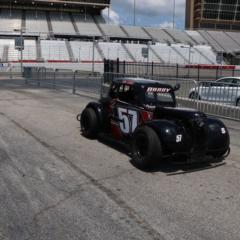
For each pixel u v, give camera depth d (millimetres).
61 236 4562
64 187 6250
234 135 11047
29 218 5043
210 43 92375
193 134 7082
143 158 7145
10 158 7949
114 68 30188
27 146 9000
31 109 15219
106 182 6531
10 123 11898
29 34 78375
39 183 6426
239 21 105438
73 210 5320
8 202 5570
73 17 91125
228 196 5977
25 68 43219
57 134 10414
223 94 13695
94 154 8383
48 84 28766
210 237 4590
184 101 15031
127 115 8422
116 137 8938
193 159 7141
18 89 25344
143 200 5734
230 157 8422
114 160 7926
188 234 4656
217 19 104500
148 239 4512
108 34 85875
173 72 44031
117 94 8844
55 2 85938
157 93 8180
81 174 6953
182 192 6113
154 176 6902
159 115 7680
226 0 103625
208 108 14172
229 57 87688
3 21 82188
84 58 74062
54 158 8016
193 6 106312
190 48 79688
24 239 4480
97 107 9438
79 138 9945
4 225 4836
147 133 7031
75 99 19328
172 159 7258
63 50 75250
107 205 5520
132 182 6551
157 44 85125
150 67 39719
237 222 5020
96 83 22141
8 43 73938
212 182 6656
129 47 80875
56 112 14531
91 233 4648
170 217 5141
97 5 89688
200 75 44406
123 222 4965
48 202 5594
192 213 5289
